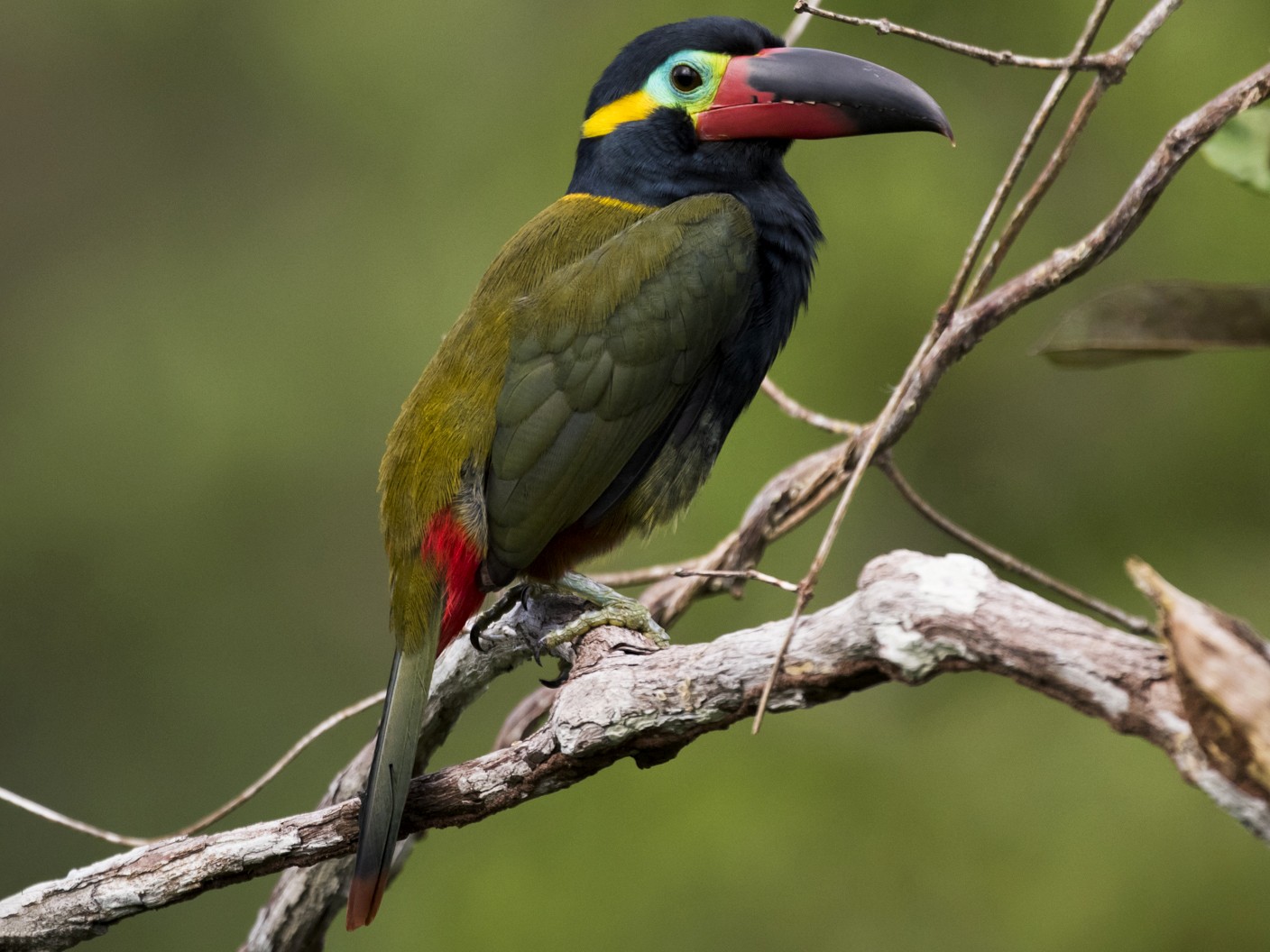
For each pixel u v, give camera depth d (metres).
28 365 17.02
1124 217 6.38
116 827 15.42
